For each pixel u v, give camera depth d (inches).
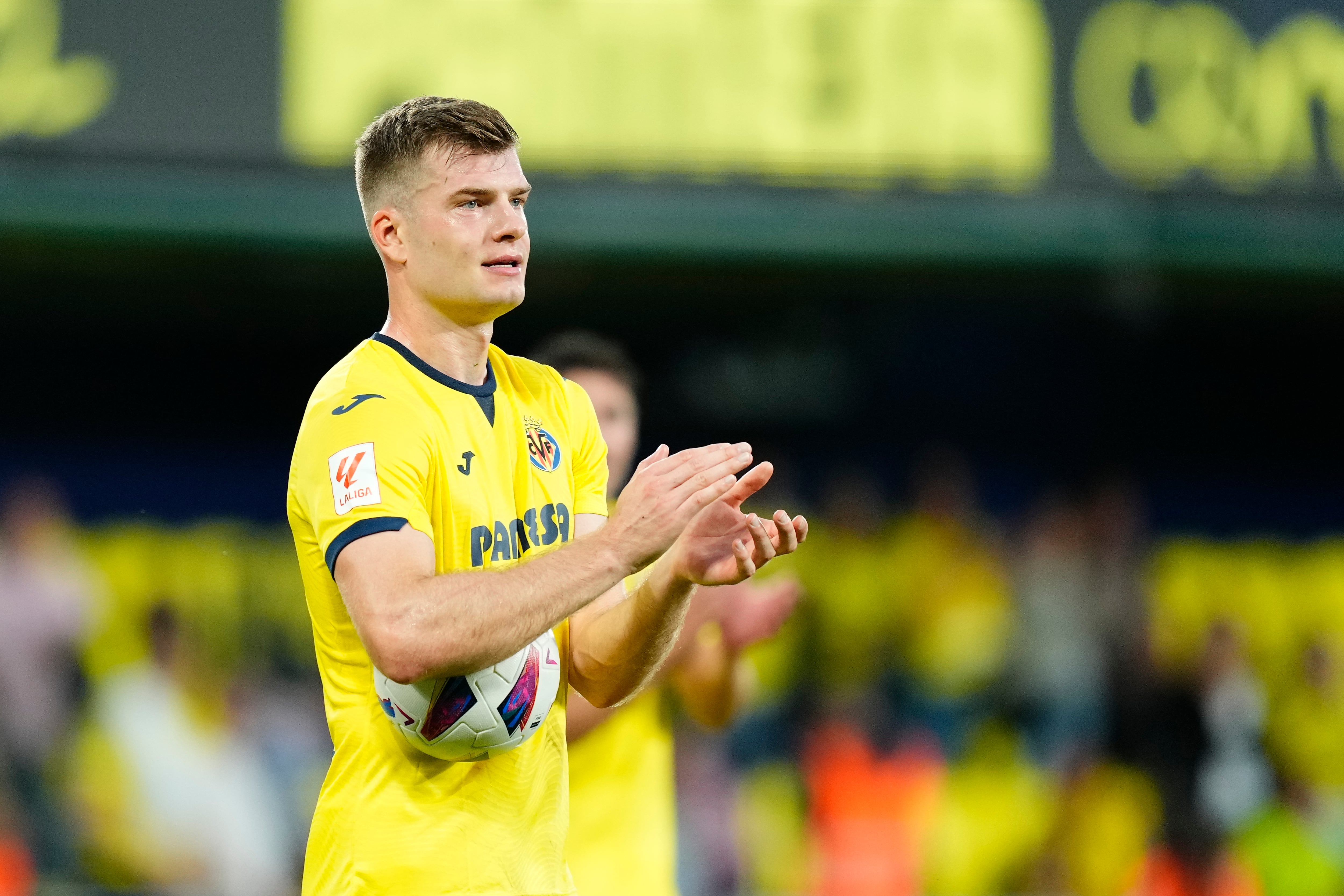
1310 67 1257.4
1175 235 1242.6
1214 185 1242.6
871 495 1633.9
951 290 1446.9
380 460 353.4
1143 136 1236.5
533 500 384.5
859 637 1405.0
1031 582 1440.7
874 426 1649.9
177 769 1268.5
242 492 1544.0
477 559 366.9
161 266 1310.3
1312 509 1681.8
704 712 603.8
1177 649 1450.5
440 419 370.3
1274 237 1252.5
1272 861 1337.4
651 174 1184.8
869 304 1528.1
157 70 1132.5
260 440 1557.6
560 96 1176.2
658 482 356.8
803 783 1331.2
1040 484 1658.5
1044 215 1230.3
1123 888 1307.8
